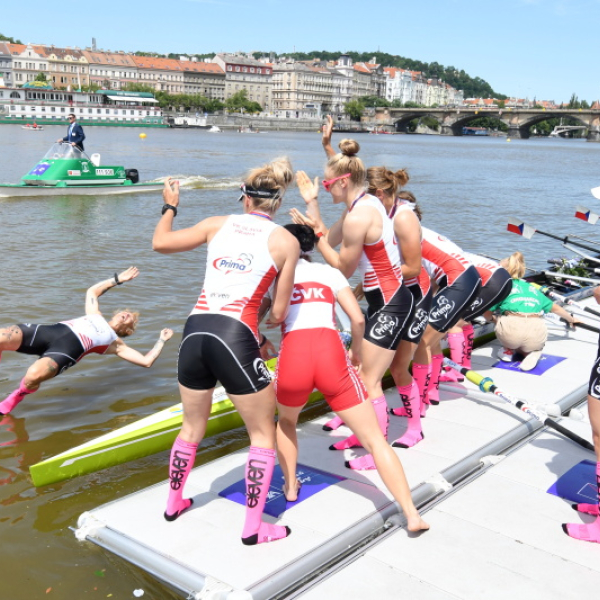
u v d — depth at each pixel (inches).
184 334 125.0
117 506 149.0
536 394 222.2
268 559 128.0
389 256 151.3
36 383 207.0
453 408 210.1
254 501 128.8
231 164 1392.7
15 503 161.6
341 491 154.8
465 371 214.5
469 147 3348.9
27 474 176.2
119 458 184.1
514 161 2181.3
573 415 207.6
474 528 141.4
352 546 135.8
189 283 394.3
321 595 118.8
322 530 138.4
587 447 176.7
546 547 134.9
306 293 134.4
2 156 1280.8
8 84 4975.4
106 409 218.1
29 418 209.3
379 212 148.9
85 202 723.4
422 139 4559.5
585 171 1790.1
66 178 763.4
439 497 153.8
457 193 1043.9
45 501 163.3
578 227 733.9
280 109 6205.7
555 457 177.5
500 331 250.1
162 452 194.2
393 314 153.4
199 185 946.1
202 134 3639.3
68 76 5211.6
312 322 132.5
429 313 174.1
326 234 174.6
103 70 5359.3
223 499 151.6
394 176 156.0
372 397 157.2
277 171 126.8
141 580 131.6
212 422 203.5
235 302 121.0
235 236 124.8
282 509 146.1
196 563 126.8
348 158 145.9
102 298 350.9
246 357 120.4
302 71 6087.6
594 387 133.4
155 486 159.0
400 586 121.7
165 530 138.6
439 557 130.6
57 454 186.9
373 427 134.3
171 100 5329.7
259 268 121.5
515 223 366.9
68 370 249.1
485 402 216.4
